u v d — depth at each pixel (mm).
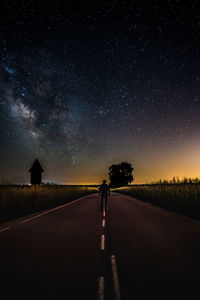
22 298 3553
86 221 11375
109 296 3611
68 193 32844
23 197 17297
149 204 22234
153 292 3734
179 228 9406
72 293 3711
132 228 9414
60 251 6090
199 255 5695
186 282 4105
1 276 4402
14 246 6609
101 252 5992
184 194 18953
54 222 11070
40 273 4543
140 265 4992
